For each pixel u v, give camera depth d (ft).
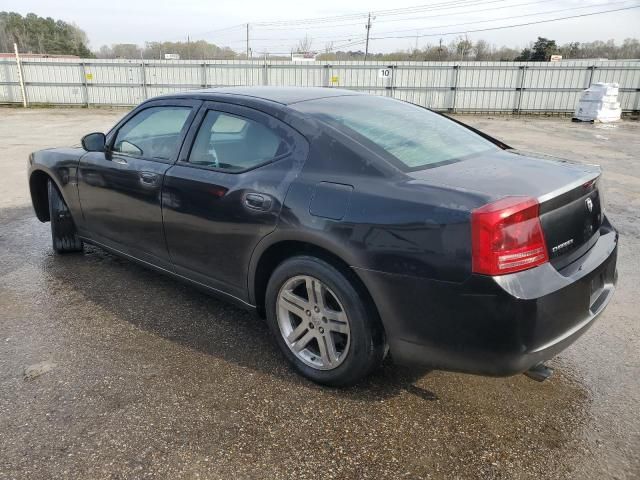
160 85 77.61
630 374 9.59
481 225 6.93
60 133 46.44
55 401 8.52
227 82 77.46
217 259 10.27
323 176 8.56
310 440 7.76
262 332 11.00
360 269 7.89
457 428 8.08
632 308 12.37
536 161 9.45
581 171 8.78
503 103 75.31
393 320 7.86
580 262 8.05
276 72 76.84
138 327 11.12
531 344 7.12
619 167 31.71
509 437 7.89
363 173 8.29
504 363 7.22
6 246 16.28
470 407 8.60
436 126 10.62
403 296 7.64
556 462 7.38
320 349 8.93
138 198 11.73
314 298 8.84
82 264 14.74
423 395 8.90
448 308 7.32
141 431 7.86
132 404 8.49
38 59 75.46
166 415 8.23
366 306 8.20
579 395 8.95
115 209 12.59
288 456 7.43
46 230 18.03
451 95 75.77
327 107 10.03
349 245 7.97
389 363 9.87
